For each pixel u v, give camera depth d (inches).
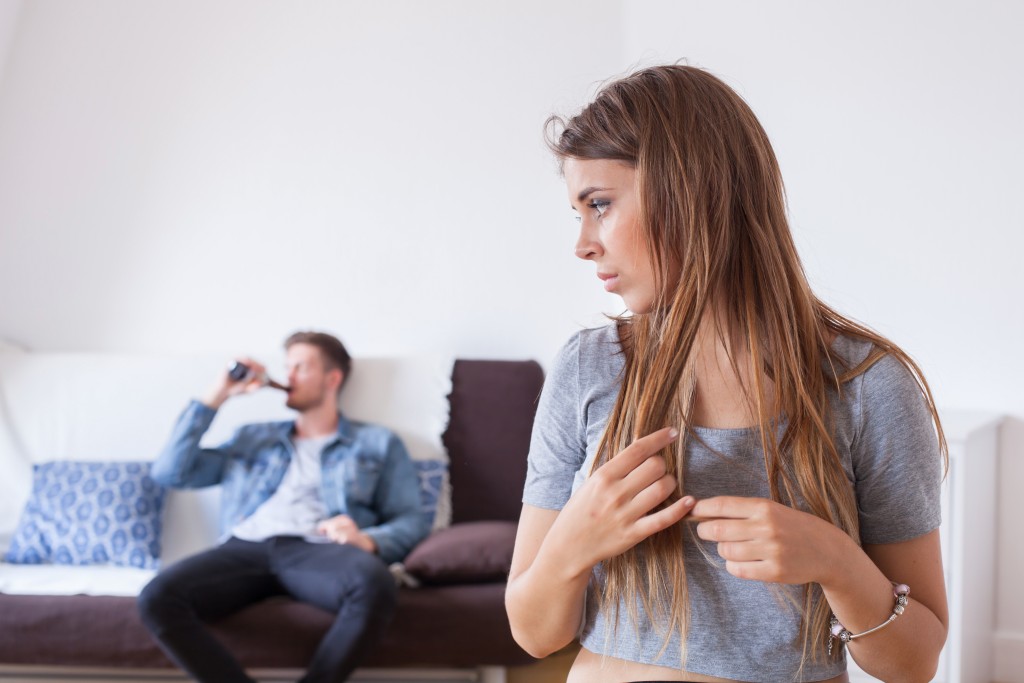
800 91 113.3
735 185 33.3
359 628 86.6
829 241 112.3
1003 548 107.3
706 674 32.4
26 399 114.3
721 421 33.5
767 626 32.2
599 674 34.2
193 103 127.3
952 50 108.4
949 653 91.7
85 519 105.4
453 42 127.9
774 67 114.2
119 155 126.6
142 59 127.1
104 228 126.6
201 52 127.5
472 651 90.3
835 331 34.3
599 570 34.7
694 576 32.7
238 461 107.7
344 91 128.0
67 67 126.7
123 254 126.5
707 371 33.8
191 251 126.9
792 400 32.3
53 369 115.6
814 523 29.9
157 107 127.0
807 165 113.0
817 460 31.6
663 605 32.8
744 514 29.5
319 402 108.5
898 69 110.2
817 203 112.7
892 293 110.8
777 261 33.3
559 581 32.1
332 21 128.3
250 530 100.5
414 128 127.6
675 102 33.4
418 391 115.5
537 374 119.3
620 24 127.1
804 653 32.1
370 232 127.3
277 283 127.3
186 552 110.8
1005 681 106.3
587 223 34.8
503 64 127.4
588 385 35.9
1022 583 107.0
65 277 126.4
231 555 95.4
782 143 113.9
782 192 34.9
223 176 127.3
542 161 127.0
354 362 115.9
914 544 32.9
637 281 33.8
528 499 36.5
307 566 93.2
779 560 29.1
